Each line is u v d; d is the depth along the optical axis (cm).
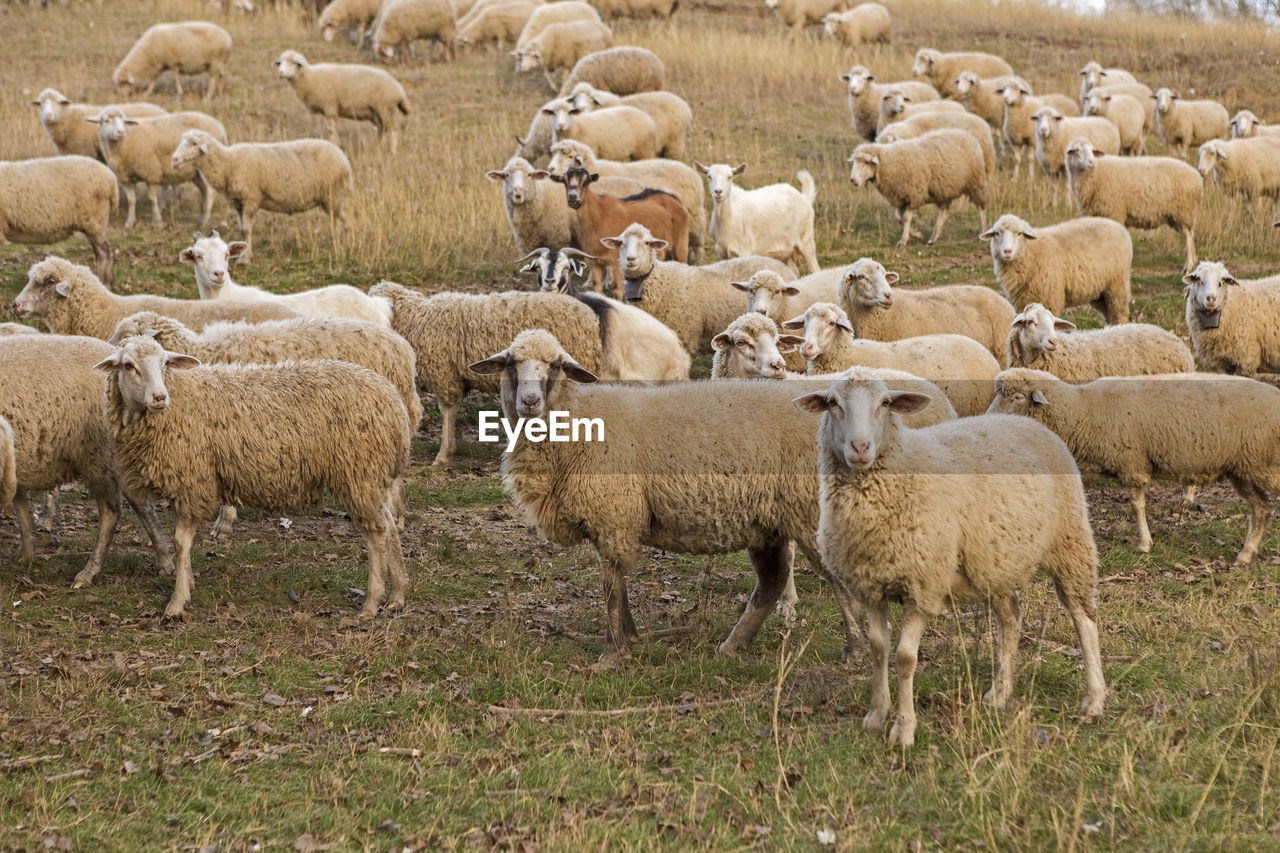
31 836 497
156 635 723
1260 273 1697
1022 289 1380
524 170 1523
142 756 571
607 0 3247
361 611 777
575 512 687
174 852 489
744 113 2592
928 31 3394
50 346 823
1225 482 1085
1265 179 1920
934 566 563
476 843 495
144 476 749
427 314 1123
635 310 1176
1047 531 596
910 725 574
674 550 712
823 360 952
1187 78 2950
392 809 527
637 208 1515
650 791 536
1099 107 2308
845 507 566
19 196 1473
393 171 2056
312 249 1697
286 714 623
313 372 776
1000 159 2425
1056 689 644
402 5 2880
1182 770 537
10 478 725
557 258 1341
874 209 2044
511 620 757
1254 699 580
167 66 2538
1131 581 836
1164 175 1688
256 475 762
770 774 547
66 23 3180
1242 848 469
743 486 672
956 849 480
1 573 816
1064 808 500
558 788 538
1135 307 1551
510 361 693
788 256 1695
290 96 2617
